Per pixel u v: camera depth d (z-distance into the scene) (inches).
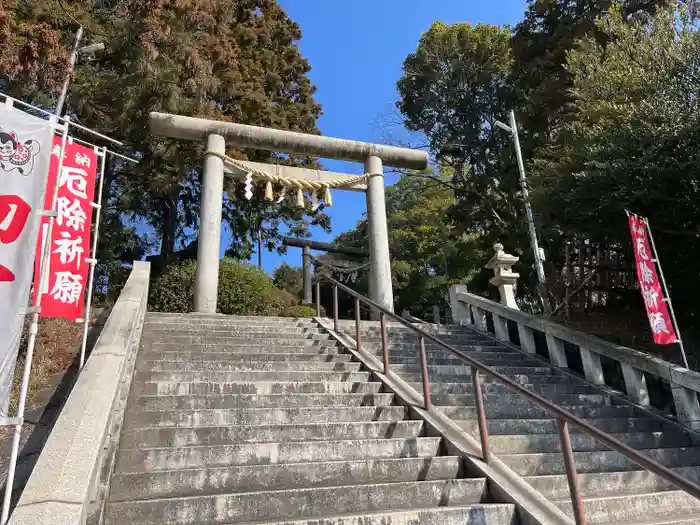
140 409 186.7
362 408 204.5
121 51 415.8
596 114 377.4
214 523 129.6
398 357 297.7
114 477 138.4
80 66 398.6
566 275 463.2
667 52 344.5
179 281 476.1
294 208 737.6
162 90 432.1
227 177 615.5
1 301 133.9
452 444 182.2
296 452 168.4
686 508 174.7
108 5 439.8
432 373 280.2
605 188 338.6
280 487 152.3
